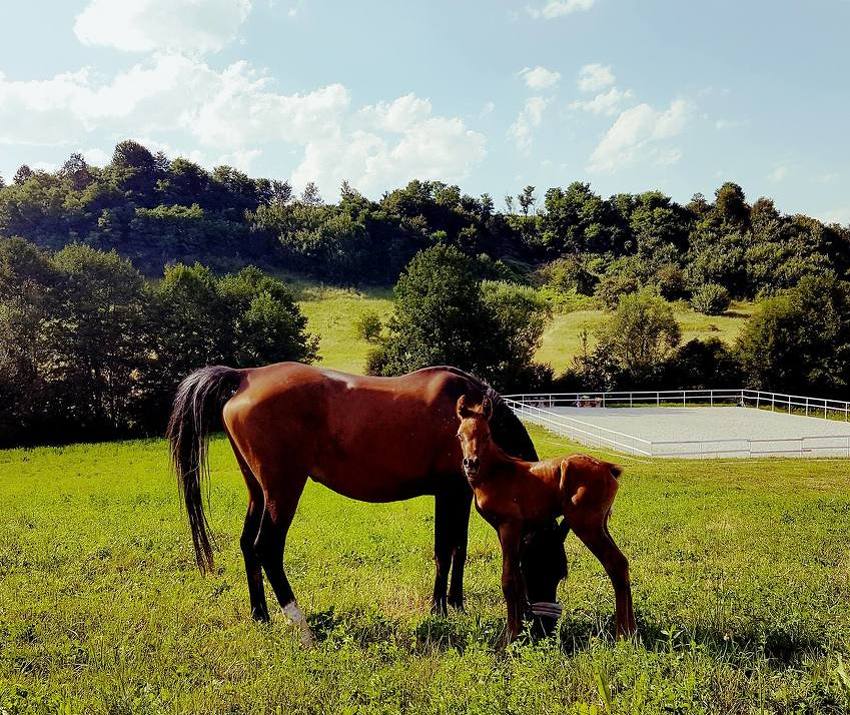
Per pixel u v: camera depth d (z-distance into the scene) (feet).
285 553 30.19
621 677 14.17
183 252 298.35
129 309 119.85
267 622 20.26
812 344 143.95
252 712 13.76
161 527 36.68
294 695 14.37
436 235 359.05
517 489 18.07
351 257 314.14
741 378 150.71
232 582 25.35
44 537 33.27
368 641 18.44
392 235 349.00
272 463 21.15
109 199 315.99
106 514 41.47
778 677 14.80
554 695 13.88
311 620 20.26
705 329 197.06
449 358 140.46
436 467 20.92
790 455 80.12
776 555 31.07
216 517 40.11
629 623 17.51
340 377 21.63
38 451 90.02
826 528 38.04
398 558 29.76
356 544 32.42
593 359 157.79
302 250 311.88
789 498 50.31
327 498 49.98
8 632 19.13
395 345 147.33
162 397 121.29
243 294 137.28
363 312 220.23
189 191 378.73
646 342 155.74
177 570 27.32
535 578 19.30
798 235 288.30
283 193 467.93
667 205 371.76
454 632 18.81
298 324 151.84
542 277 328.49
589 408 134.00
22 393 107.55
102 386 116.47
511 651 16.25
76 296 117.39
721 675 14.73
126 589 23.70
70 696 14.38
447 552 21.36
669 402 147.84
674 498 49.11
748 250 269.44
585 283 284.82
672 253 298.76
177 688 14.83
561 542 19.49
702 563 28.84
